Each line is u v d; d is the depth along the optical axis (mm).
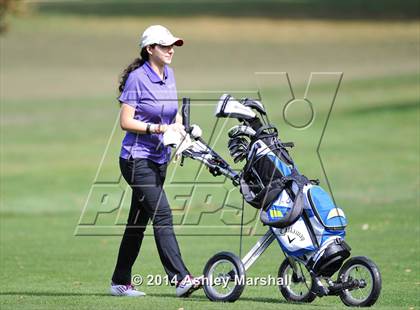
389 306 25234
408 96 104750
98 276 34562
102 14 189125
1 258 40031
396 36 149875
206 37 162250
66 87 126688
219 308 22781
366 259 24156
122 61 142875
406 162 71938
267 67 131625
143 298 25422
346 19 172250
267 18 180000
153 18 183750
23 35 165750
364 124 90312
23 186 68312
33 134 95500
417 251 39594
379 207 55562
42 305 23938
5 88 126562
